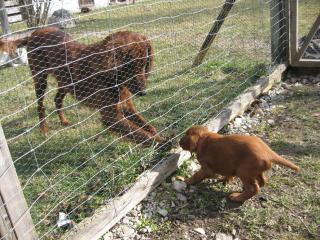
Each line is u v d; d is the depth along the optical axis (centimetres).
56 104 169
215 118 158
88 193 125
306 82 200
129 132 142
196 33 249
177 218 116
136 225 114
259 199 121
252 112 174
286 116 169
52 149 154
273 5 195
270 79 194
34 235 94
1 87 196
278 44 204
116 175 130
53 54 144
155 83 203
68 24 207
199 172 126
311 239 105
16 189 87
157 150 139
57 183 121
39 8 253
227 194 125
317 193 122
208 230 112
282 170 133
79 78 139
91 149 148
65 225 112
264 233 109
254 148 112
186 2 319
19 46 156
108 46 132
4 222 85
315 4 314
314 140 150
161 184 130
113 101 139
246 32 247
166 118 169
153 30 243
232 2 198
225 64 210
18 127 174
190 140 123
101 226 109
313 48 215
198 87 197
